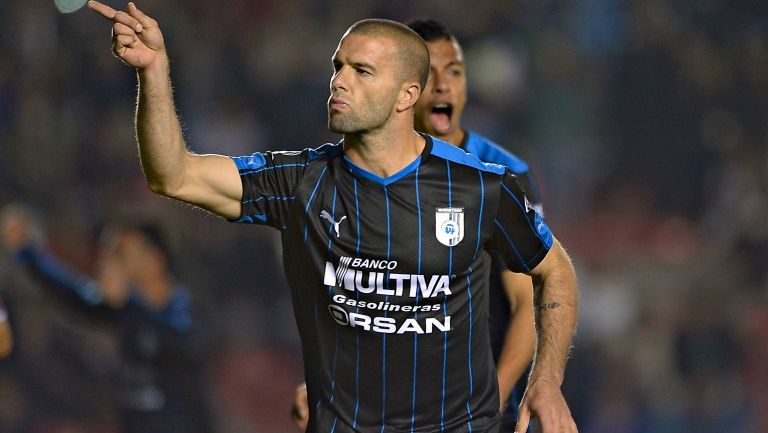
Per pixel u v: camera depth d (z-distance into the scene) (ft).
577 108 165.07
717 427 139.23
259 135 158.92
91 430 128.57
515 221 42.78
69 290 87.86
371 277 41.24
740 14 167.94
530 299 51.80
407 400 42.47
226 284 141.49
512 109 163.32
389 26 41.22
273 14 168.86
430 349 42.09
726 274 151.33
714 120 162.50
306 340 43.01
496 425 43.93
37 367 128.16
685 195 160.97
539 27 169.89
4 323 70.64
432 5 168.86
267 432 136.56
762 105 162.71
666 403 138.41
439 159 42.01
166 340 87.35
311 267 41.86
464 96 56.24
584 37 170.60
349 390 42.47
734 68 164.45
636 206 160.66
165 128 39.42
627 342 141.59
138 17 38.81
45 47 155.53
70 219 146.00
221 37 165.78
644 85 164.04
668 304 145.48
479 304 42.68
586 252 154.71
